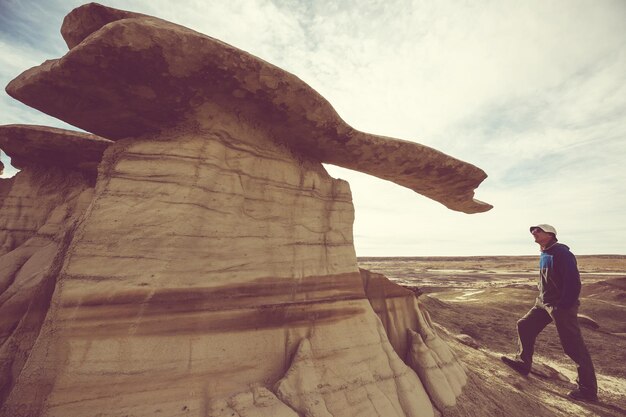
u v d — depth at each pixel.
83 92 3.07
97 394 2.50
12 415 2.39
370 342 4.30
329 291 4.28
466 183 6.11
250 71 3.16
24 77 3.14
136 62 2.77
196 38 2.76
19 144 5.57
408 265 81.75
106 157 3.67
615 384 7.39
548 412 5.23
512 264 79.06
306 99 3.63
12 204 5.64
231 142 3.68
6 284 4.31
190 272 3.10
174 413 2.62
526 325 6.99
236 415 2.79
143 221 3.05
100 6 3.04
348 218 4.97
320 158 5.02
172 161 3.31
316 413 3.14
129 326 2.74
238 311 3.35
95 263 2.86
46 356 2.55
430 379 4.70
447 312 13.16
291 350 3.64
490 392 5.35
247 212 3.74
